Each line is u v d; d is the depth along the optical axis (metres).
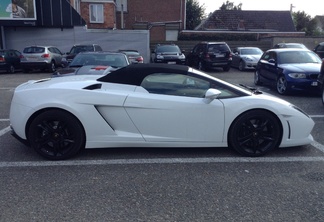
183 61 20.25
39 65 17.77
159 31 32.62
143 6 32.75
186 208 3.13
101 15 29.58
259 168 4.10
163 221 2.91
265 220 2.94
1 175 3.85
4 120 6.54
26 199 3.28
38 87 4.43
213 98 4.24
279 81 9.93
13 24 20.95
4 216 2.97
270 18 34.81
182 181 3.72
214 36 28.91
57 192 3.43
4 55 17.25
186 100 4.34
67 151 4.31
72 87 4.35
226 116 4.37
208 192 3.46
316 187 3.59
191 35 28.95
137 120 4.34
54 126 4.29
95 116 4.27
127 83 4.45
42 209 3.09
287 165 4.20
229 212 3.06
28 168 4.06
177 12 32.91
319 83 8.38
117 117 4.33
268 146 4.50
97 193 3.42
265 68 11.20
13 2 20.66
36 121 4.23
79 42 23.06
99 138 4.34
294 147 4.86
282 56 10.43
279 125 4.49
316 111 7.52
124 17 32.81
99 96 4.28
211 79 4.54
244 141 4.46
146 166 4.14
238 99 4.43
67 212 3.04
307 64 9.81
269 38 27.44
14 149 4.74
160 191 3.47
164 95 4.38
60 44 22.86
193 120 4.35
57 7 22.09
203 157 4.45
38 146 4.29
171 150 4.70
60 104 4.20
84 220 2.92
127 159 4.36
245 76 16.28
